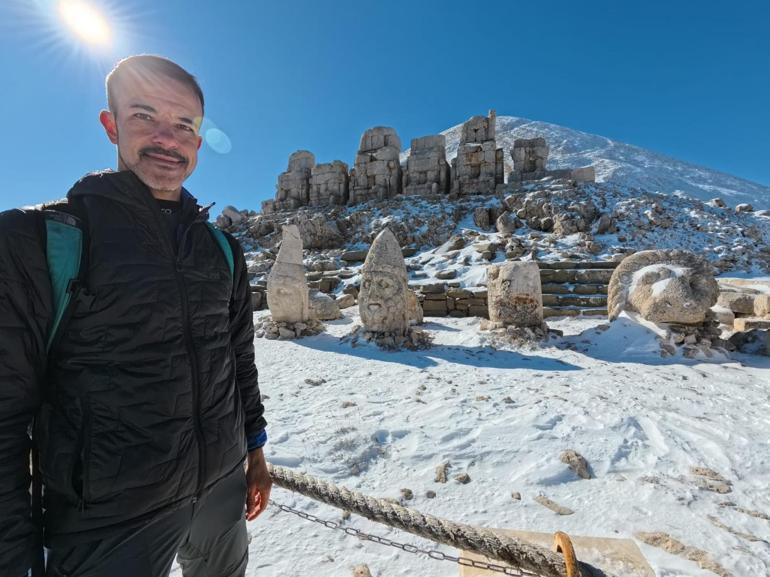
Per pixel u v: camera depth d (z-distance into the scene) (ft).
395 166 73.31
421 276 46.11
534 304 25.79
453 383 17.61
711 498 9.14
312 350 24.89
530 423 12.82
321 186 77.36
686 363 20.54
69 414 3.54
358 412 14.30
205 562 4.89
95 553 3.68
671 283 22.71
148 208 4.04
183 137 4.25
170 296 3.97
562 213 53.01
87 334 3.58
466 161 68.13
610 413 13.51
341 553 7.61
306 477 7.23
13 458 3.36
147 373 3.76
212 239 4.74
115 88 4.17
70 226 3.63
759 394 15.62
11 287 3.30
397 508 6.53
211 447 4.23
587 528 8.26
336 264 55.31
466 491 9.64
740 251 46.26
